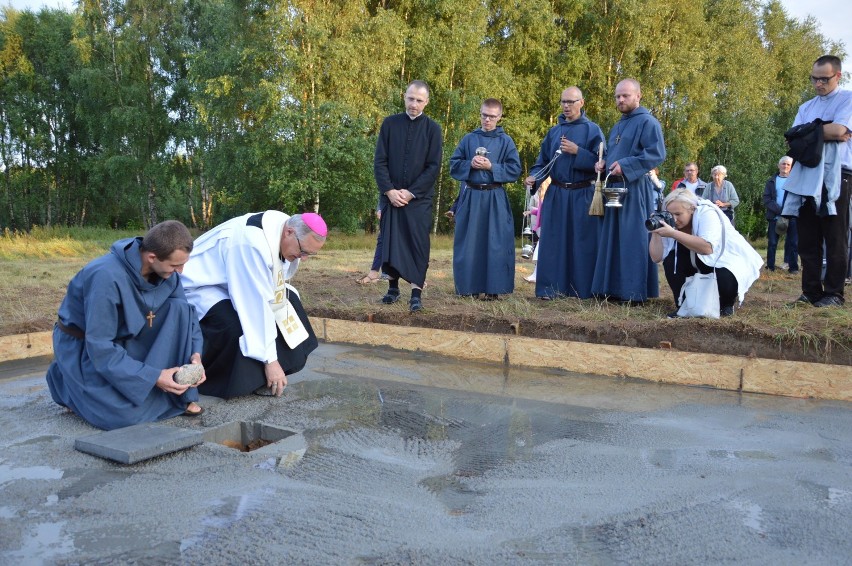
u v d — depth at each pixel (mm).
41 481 2941
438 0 23375
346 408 4168
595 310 6176
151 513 2613
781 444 3564
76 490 2852
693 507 2717
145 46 26891
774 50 36688
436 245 20281
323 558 2271
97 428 3730
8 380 4859
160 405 3846
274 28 19516
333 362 5445
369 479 3016
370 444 3512
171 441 3307
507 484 2979
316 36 19297
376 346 6105
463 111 24141
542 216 7184
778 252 16891
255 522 2537
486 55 24422
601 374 5203
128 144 27438
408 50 23000
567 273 7102
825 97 5820
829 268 5941
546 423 3930
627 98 6527
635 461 3283
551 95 27781
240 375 4230
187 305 3984
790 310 5566
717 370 4836
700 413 4168
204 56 21656
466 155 6977
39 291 8102
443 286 8172
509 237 6863
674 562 2279
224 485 2910
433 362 5527
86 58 25797
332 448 3434
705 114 27969
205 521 2543
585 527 2537
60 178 30844
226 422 3838
